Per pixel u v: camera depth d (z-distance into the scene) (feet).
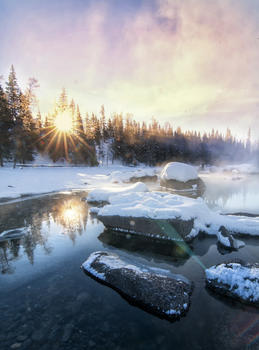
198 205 23.35
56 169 96.58
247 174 122.52
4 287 12.30
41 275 13.67
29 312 10.04
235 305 10.41
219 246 18.54
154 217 19.63
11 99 85.87
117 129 177.17
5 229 23.70
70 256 16.67
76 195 47.75
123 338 8.46
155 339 8.39
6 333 8.71
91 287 12.14
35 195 47.75
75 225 25.11
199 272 13.99
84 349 7.93
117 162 175.42
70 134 126.31
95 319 9.54
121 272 12.66
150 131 200.54
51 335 8.63
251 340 8.22
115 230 22.07
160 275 12.55
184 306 10.08
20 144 86.89
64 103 129.29
